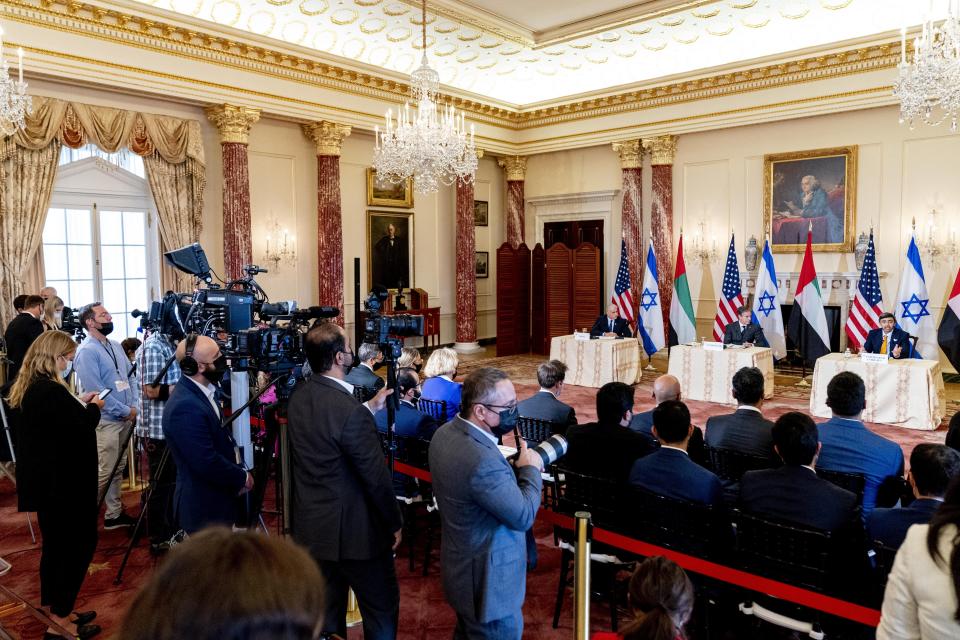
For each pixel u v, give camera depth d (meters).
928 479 2.44
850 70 10.19
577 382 9.98
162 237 9.54
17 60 7.62
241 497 3.64
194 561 0.70
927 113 6.58
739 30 10.94
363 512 2.62
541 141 13.88
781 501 2.80
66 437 3.28
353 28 10.66
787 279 11.23
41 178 8.23
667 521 3.04
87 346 4.62
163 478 4.16
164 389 4.13
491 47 11.87
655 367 11.51
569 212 14.10
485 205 14.65
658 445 3.67
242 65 9.71
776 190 11.31
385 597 2.71
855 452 3.51
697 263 12.27
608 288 13.65
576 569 1.90
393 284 12.92
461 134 9.01
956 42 6.13
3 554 4.31
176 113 9.48
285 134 11.05
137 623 0.67
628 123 12.59
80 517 3.33
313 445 2.60
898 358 7.68
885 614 1.63
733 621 3.21
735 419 3.98
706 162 12.06
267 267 10.88
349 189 12.13
